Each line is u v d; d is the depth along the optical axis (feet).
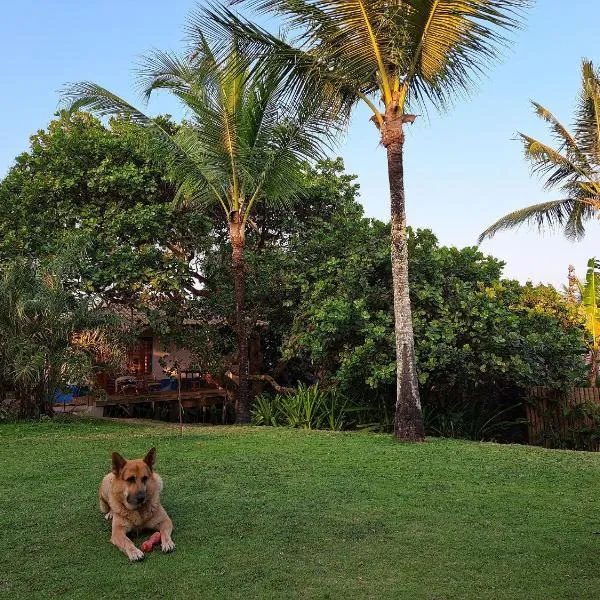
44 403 47.16
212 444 33.06
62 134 56.18
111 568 15.85
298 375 64.95
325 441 34.55
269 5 32.94
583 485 24.63
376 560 16.29
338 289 48.47
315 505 21.08
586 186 62.75
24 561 16.40
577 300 65.98
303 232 59.88
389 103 35.94
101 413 66.49
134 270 52.65
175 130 58.80
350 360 43.68
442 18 32.71
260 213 61.52
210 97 45.62
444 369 43.86
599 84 59.93
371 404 46.11
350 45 34.30
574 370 48.49
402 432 35.14
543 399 48.47
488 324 44.16
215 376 59.77
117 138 56.44
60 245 50.60
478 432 46.11
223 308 55.72
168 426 46.42
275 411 48.26
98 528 18.66
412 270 47.85
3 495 22.34
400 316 35.83
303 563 16.11
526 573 15.38
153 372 75.36
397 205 35.99
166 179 51.93
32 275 45.14
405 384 35.42
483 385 47.67
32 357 42.11
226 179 48.80
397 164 36.04
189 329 59.21
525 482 25.00
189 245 59.06
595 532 18.51
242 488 23.17
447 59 34.81
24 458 29.19
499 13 31.91
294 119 44.47
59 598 14.28
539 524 19.30
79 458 29.04
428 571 15.56
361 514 20.15
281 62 35.24
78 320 44.68
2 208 55.26
